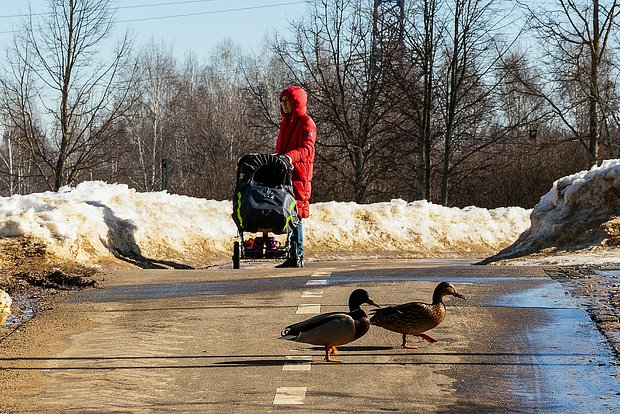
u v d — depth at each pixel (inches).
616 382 466.0
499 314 628.4
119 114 2578.7
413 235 1675.7
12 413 442.6
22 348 574.9
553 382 471.2
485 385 469.1
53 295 794.2
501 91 2819.9
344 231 1631.4
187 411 438.9
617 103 2379.4
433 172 2578.7
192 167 3550.7
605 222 1124.5
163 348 564.4
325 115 2588.6
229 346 563.2
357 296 512.4
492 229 1756.9
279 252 1122.0
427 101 2389.3
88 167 2384.4
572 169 2603.3
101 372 512.4
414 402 444.1
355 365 510.0
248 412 434.0
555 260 973.2
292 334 499.2
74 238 1101.1
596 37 2237.9
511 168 2628.0
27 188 3700.8
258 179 1124.5
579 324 589.6
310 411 432.8
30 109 2479.1
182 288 800.9
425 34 2353.6
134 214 1333.7
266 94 3516.2
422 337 553.3
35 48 2331.4
